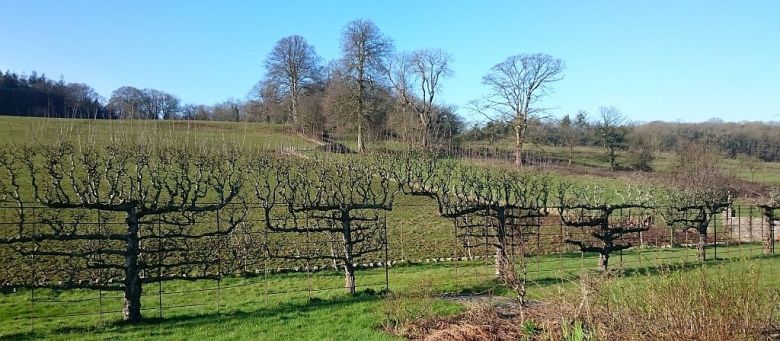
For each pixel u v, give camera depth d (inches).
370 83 2070.6
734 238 1098.1
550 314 376.5
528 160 1867.6
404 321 443.8
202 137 1640.0
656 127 2255.2
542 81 1994.3
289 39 2299.5
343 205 619.2
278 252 777.6
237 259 701.3
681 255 868.6
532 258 818.2
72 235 463.5
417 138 1872.5
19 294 565.6
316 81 2353.6
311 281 665.6
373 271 739.4
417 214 1128.2
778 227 1081.4
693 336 267.6
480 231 935.0
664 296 284.5
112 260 689.6
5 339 414.3
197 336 419.8
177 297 578.9
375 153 1478.8
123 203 487.2
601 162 2105.1
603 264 729.0
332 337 408.5
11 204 919.7
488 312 446.9
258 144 1601.9
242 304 545.0
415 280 660.7
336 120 2021.4
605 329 305.0
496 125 2065.7
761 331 290.5
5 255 675.4
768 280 532.1
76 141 1304.1
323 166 1010.7
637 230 773.9
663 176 1578.5
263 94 2363.4
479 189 865.5
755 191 1544.0
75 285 464.8
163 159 1018.1
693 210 1024.9
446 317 455.2
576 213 930.1
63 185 1116.5
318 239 832.3
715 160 1713.8
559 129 2241.6
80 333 432.1
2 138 1551.4
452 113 2290.8
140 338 415.5
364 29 2054.6
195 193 579.5
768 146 2075.5
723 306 269.6
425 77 2223.2
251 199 1063.0
